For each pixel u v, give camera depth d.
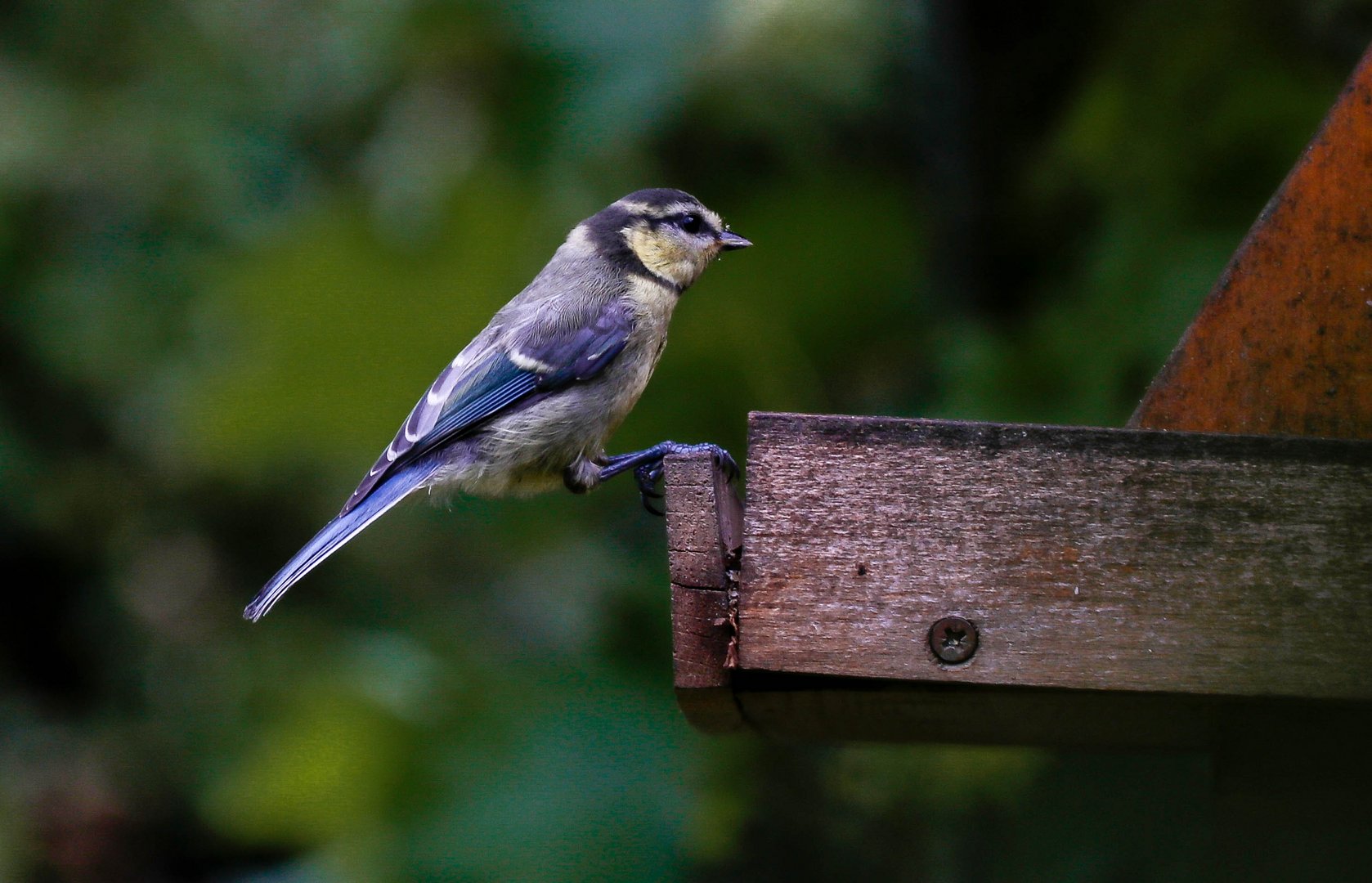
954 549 6.17
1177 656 6.05
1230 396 6.86
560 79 10.26
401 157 11.77
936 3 10.62
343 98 12.83
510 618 11.17
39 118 14.25
